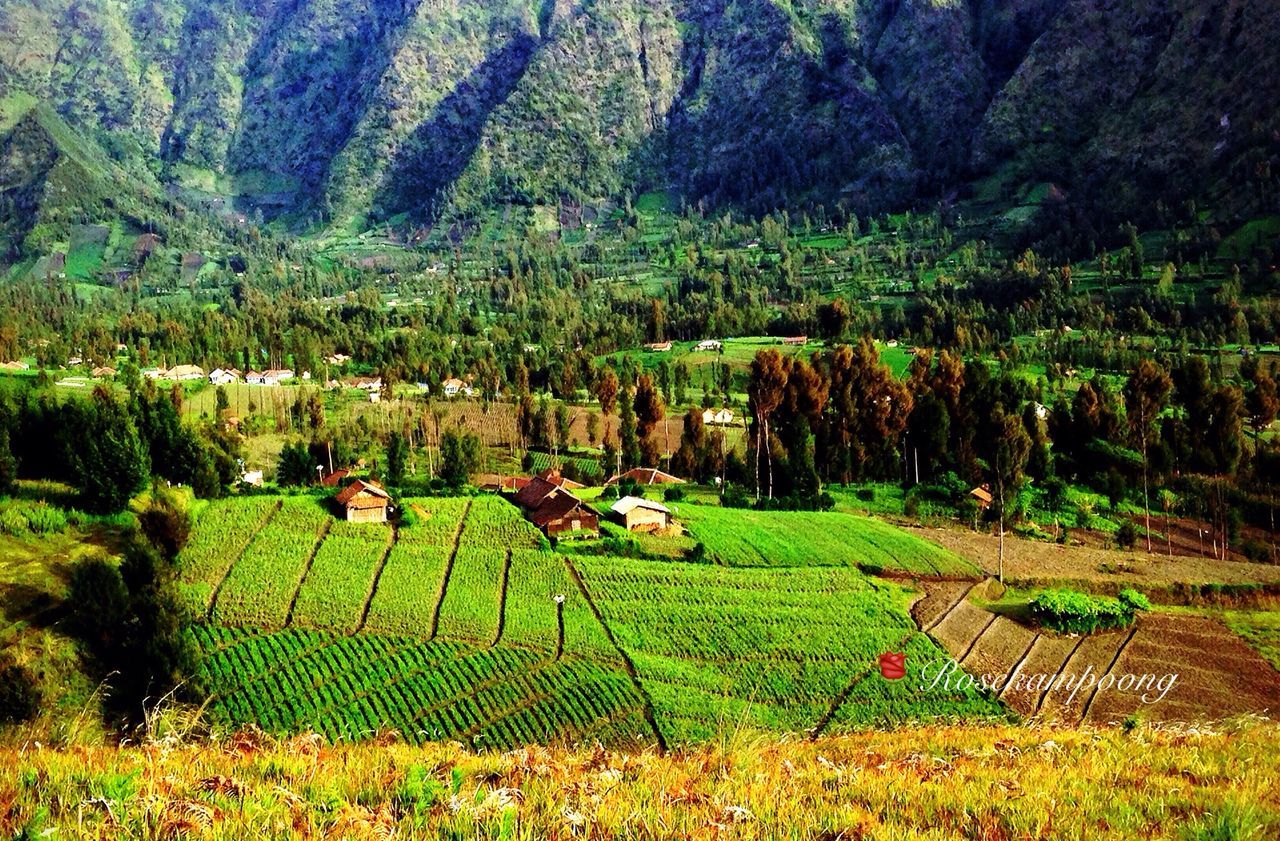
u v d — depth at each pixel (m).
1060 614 68.44
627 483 103.81
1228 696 58.34
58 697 46.66
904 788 14.11
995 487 94.75
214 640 56.91
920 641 63.34
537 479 90.00
